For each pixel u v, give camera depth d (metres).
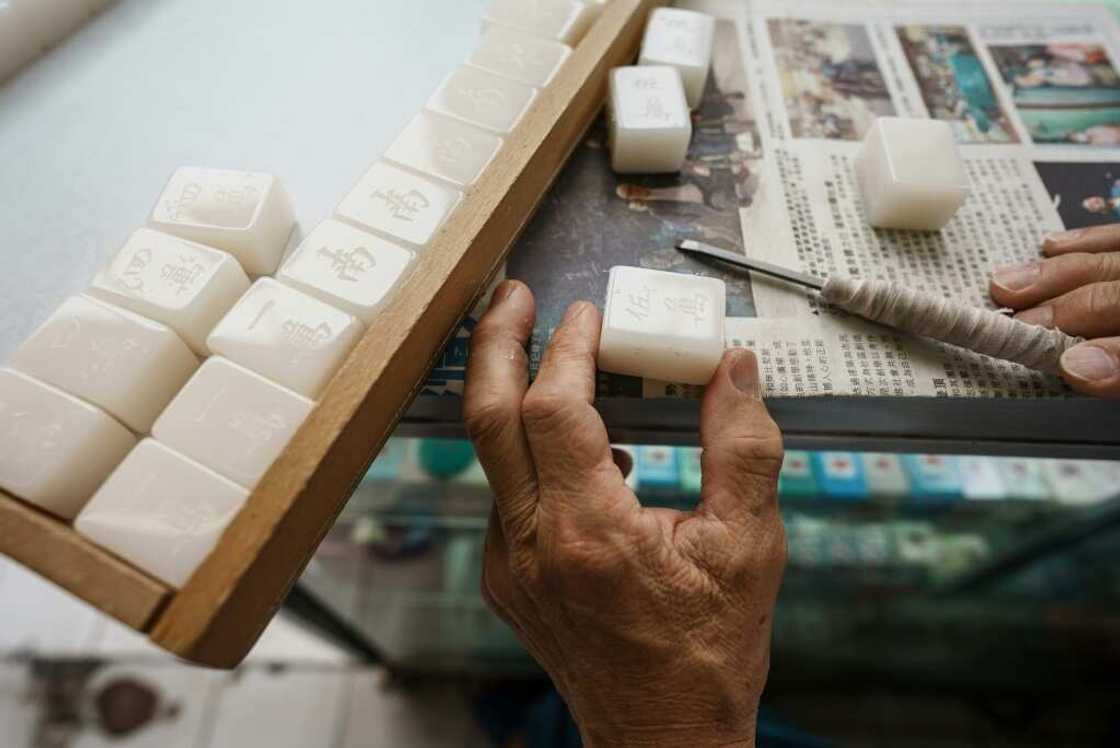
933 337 0.55
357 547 1.00
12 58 0.64
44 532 0.38
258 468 0.42
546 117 0.57
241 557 0.37
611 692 0.46
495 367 0.49
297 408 0.44
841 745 1.15
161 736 1.20
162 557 0.39
